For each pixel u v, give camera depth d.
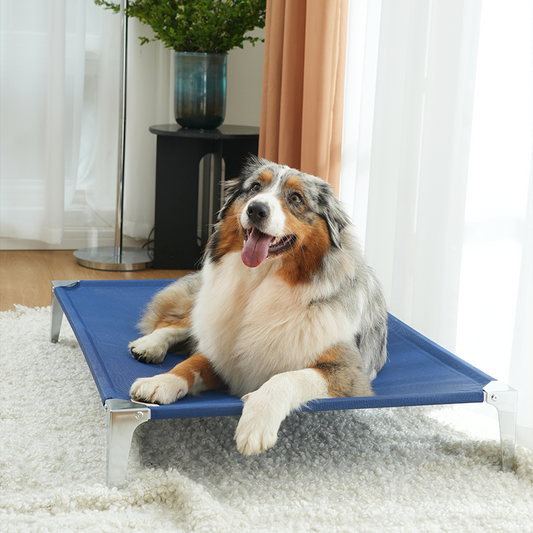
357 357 1.99
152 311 2.53
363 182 3.22
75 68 4.38
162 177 4.28
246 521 1.66
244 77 4.82
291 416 2.34
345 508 1.76
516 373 2.20
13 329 3.11
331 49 3.23
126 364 2.15
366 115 3.17
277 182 1.95
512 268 2.43
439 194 2.61
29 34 4.25
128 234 4.80
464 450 2.15
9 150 4.40
